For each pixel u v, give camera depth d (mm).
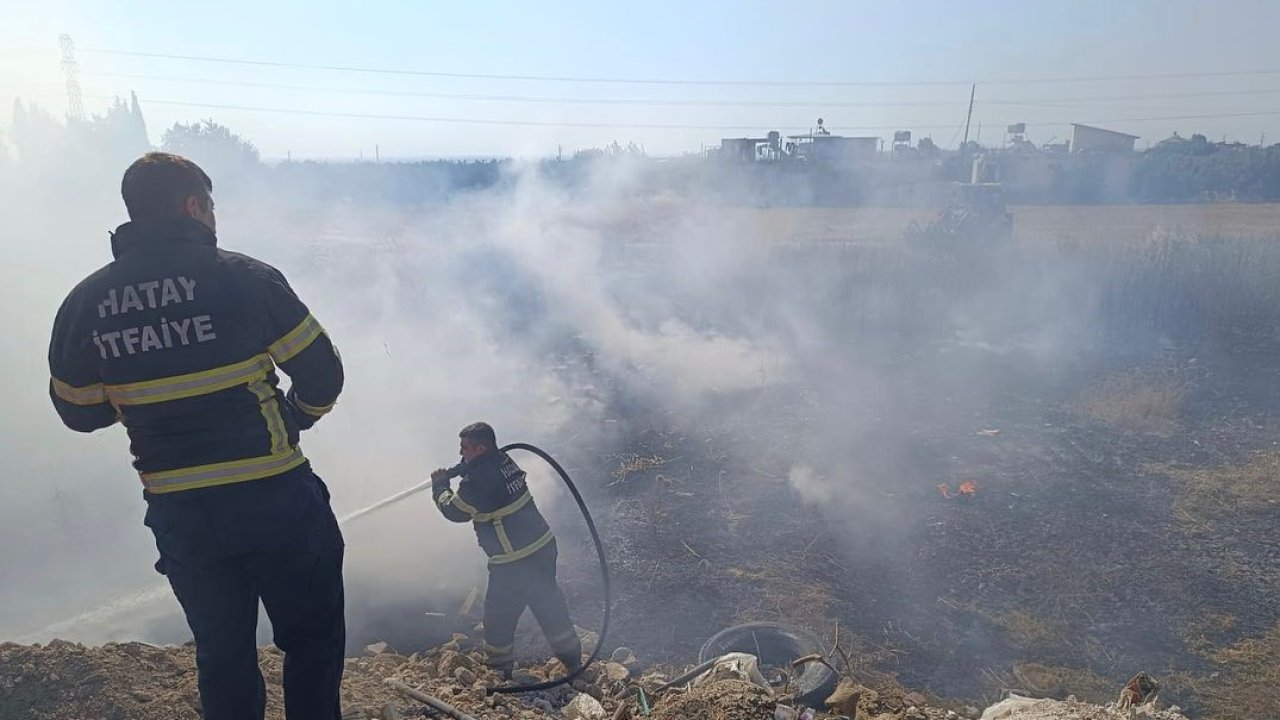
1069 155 51062
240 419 2135
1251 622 5938
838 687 4359
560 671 4625
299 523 2225
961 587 6344
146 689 3098
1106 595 6246
